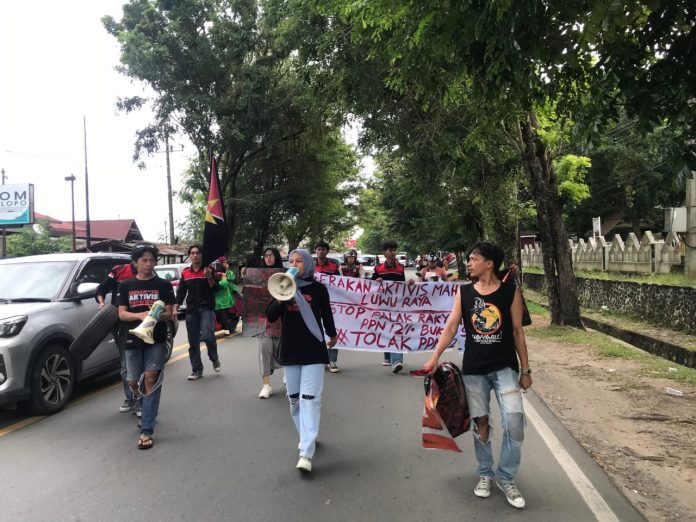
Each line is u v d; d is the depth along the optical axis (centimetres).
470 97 590
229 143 2291
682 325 1162
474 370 387
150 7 2205
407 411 616
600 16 314
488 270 391
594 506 380
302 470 437
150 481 428
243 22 2259
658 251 1591
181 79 2236
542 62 405
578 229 3922
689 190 1309
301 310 451
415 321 834
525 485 417
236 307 1136
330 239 4041
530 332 1225
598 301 1694
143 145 2231
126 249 3606
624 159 3080
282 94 2298
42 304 642
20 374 580
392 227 3847
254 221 2662
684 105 413
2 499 397
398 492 405
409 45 495
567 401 663
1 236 3347
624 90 429
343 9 661
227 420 588
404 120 1259
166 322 543
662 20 386
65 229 4472
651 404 641
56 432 555
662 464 460
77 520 365
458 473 441
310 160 2681
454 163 1469
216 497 398
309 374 456
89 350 599
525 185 1750
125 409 631
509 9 361
